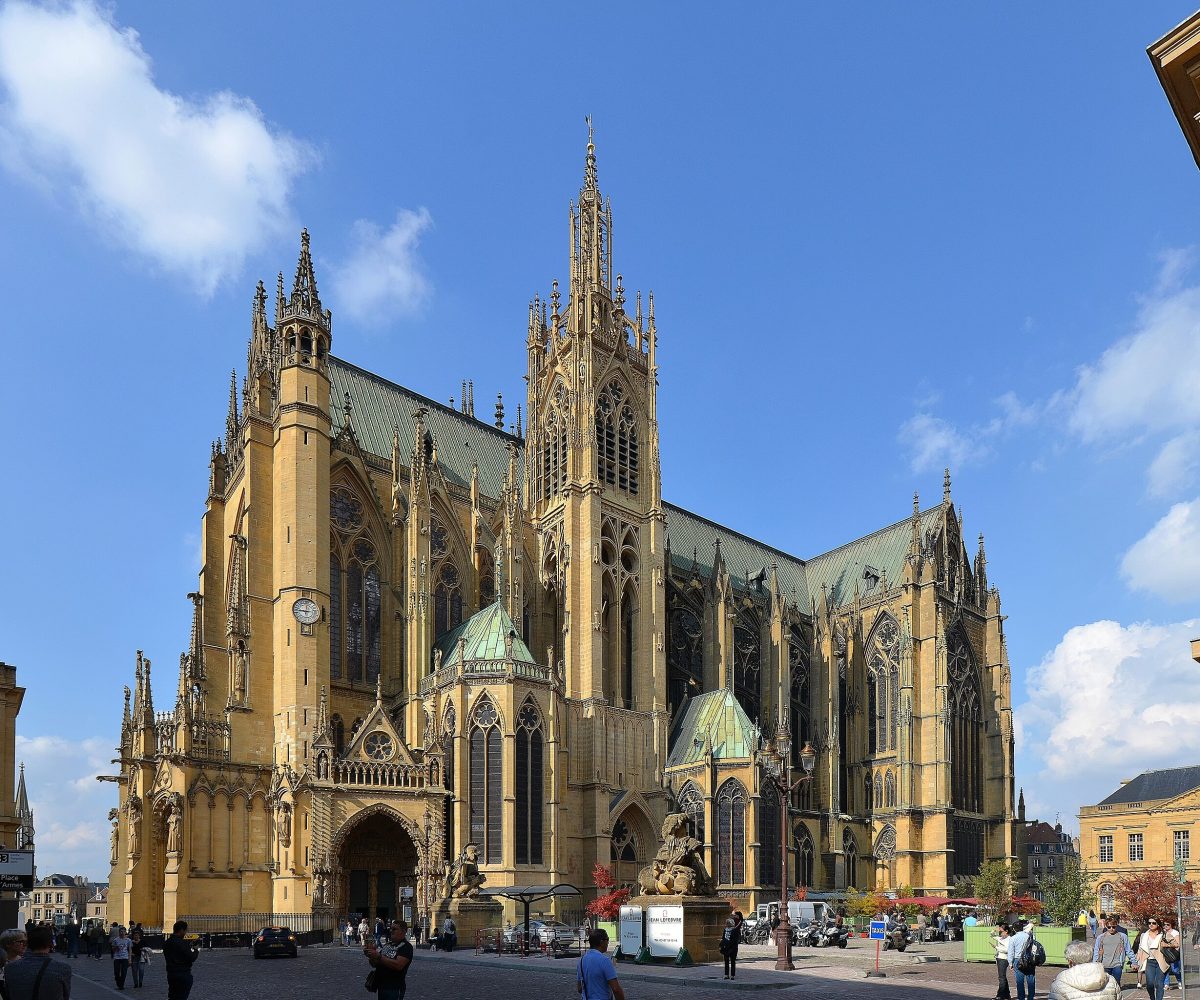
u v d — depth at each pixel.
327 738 87.44
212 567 104.81
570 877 104.56
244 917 87.69
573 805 107.19
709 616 137.12
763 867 115.94
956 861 142.88
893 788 144.88
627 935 56.78
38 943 18.39
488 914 80.62
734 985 44.09
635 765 115.19
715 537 162.50
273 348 103.75
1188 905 31.55
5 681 84.56
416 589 102.88
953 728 147.75
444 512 113.31
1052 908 107.44
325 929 82.94
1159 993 35.97
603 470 122.50
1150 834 148.25
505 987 48.53
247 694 93.69
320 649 94.94
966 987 46.66
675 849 57.88
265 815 91.62
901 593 148.25
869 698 152.38
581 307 125.25
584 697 111.12
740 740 116.75
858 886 141.88
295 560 95.12
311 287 102.38
